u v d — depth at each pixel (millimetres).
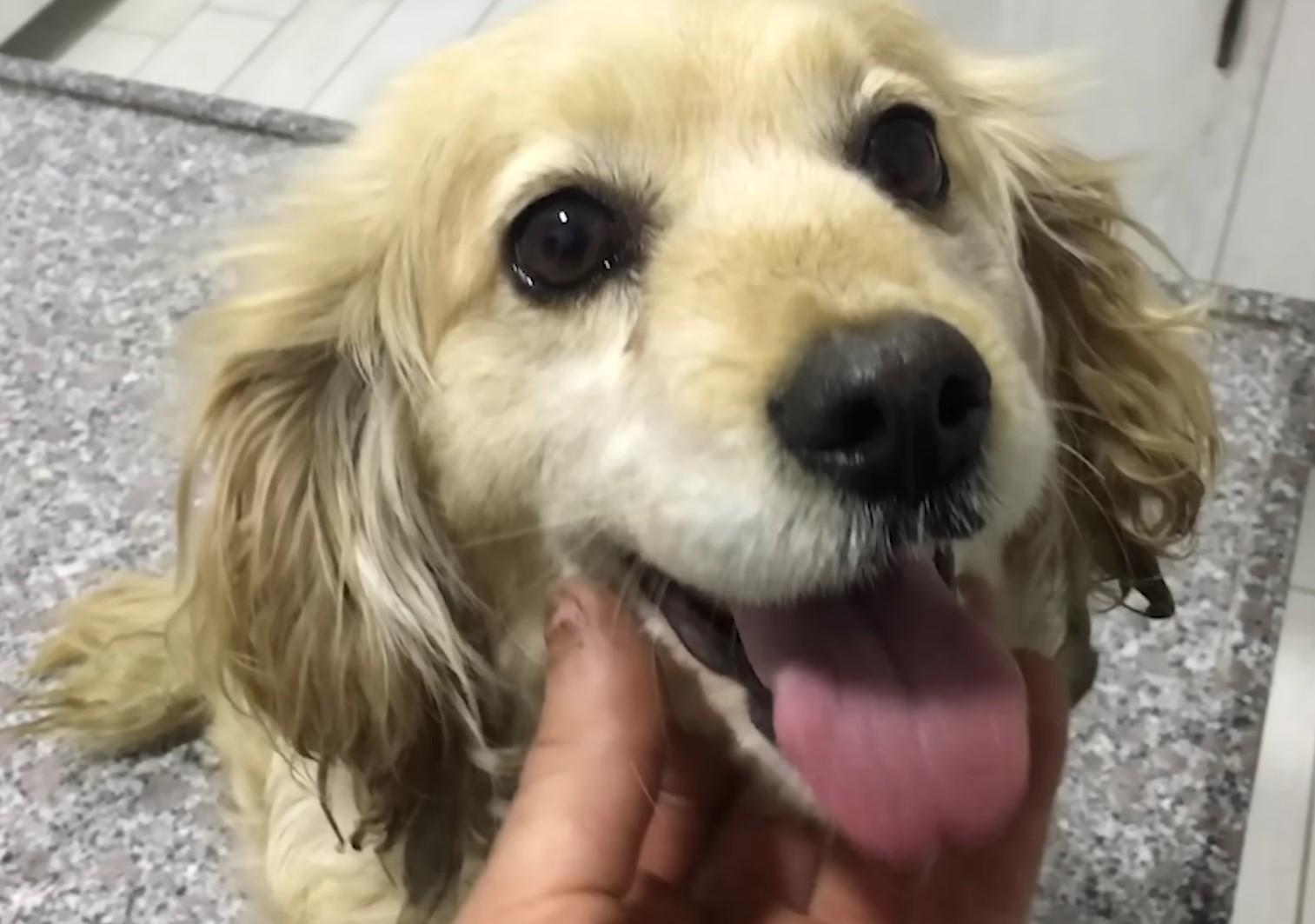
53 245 537
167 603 406
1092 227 305
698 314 221
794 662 230
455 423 256
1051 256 304
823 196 234
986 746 224
